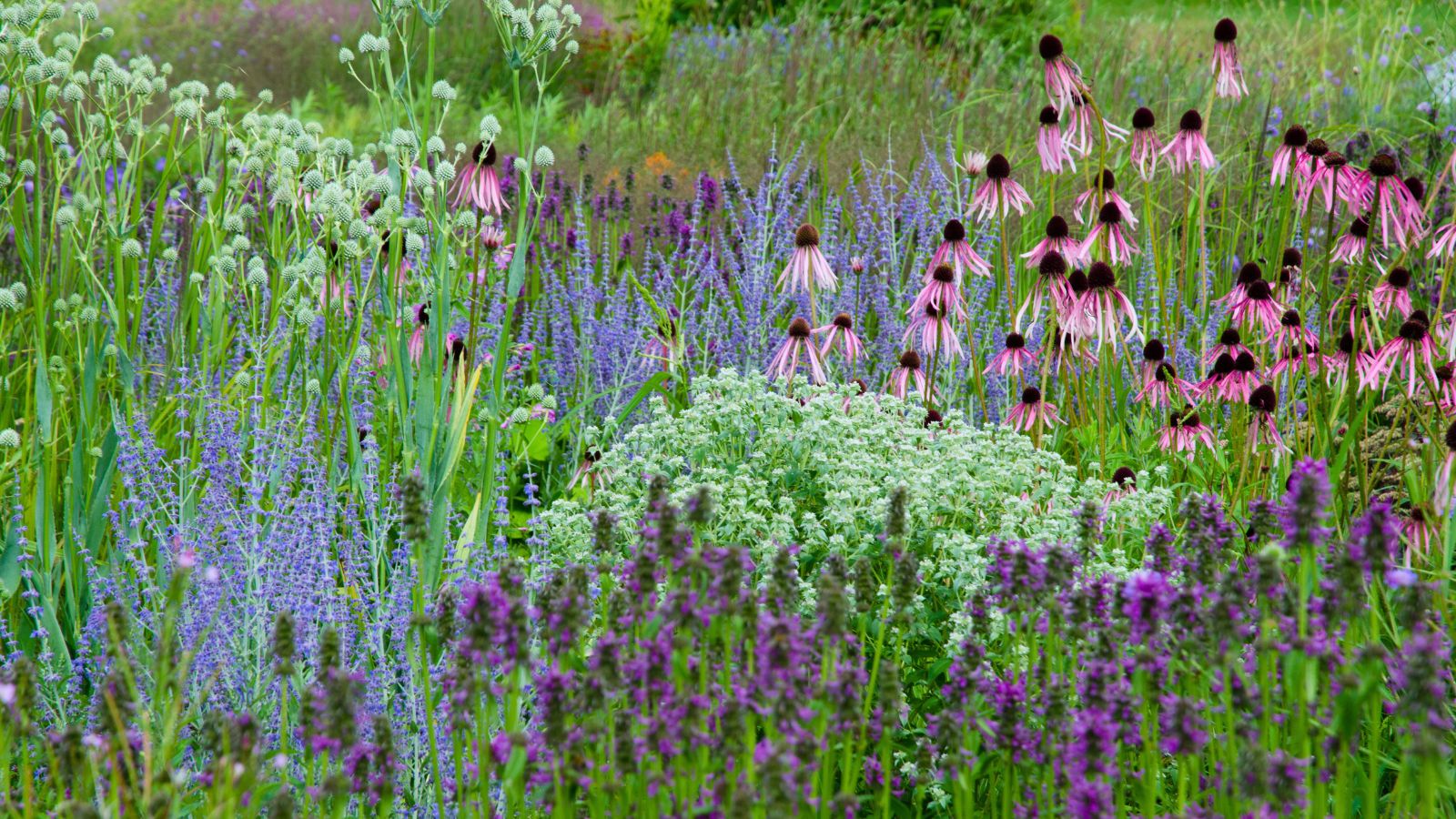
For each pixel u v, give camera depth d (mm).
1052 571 2480
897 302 5453
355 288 3730
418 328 4027
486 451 3562
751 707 2293
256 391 3787
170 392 3740
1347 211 4910
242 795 2299
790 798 1993
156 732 2811
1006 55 11781
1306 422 4898
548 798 2455
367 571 3461
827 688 2254
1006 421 4906
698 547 2844
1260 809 2234
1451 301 5309
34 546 3162
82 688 3250
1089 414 4926
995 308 5492
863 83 10516
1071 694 2699
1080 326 4152
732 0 13961
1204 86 9773
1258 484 4125
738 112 10148
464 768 2963
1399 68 9492
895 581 2568
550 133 10523
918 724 3148
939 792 2846
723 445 3887
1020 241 6117
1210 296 5785
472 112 11242
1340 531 3672
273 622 3135
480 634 2307
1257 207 6375
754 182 7863
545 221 6395
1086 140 4598
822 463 3635
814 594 3184
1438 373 4078
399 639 3189
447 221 3564
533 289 5867
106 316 3633
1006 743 2477
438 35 12250
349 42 12102
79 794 2418
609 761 2498
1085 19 13039
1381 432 4555
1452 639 2969
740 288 5605
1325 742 2307
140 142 3861
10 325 4074
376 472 3494
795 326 4527
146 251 4523
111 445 3355
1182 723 2301
